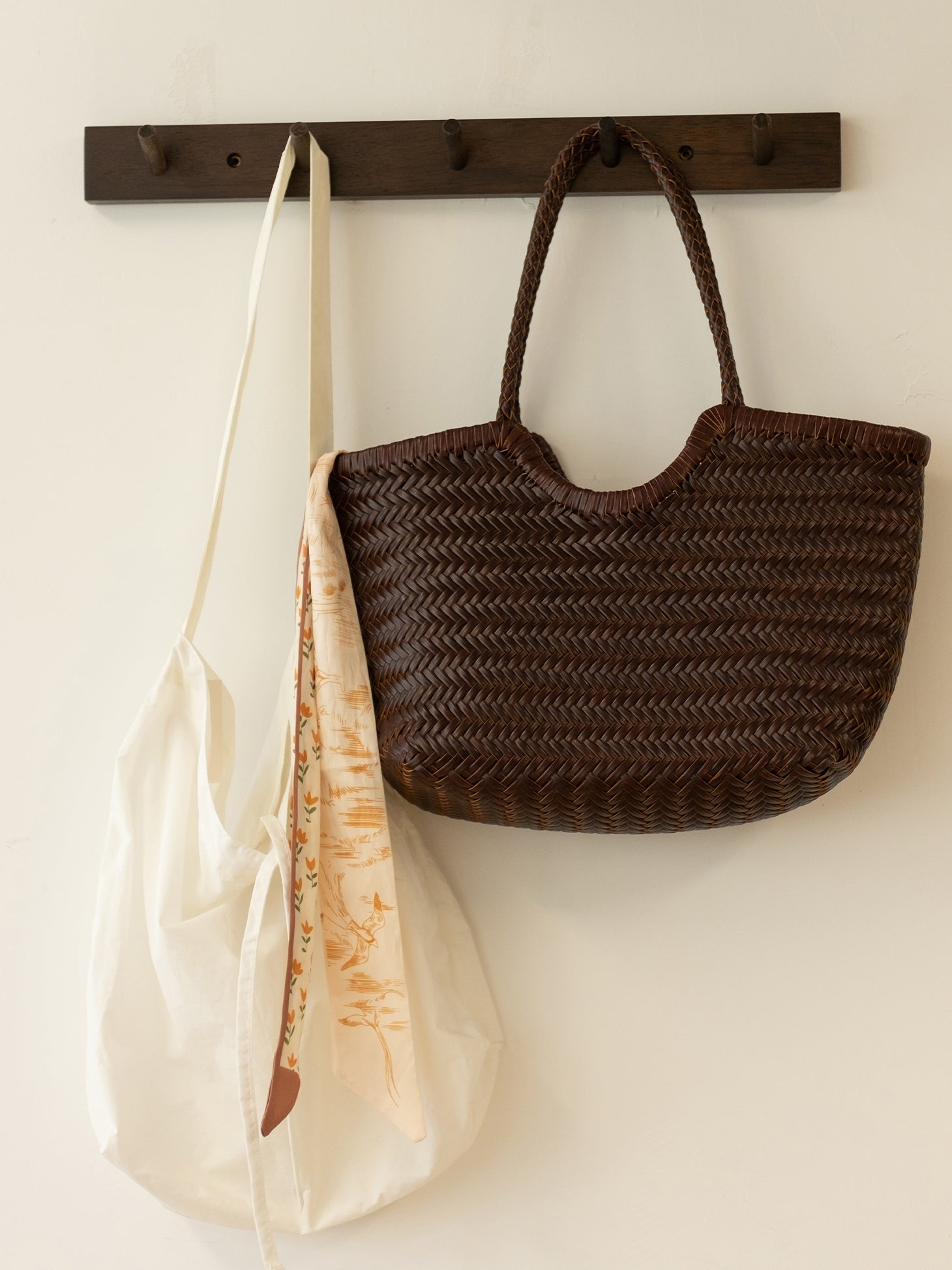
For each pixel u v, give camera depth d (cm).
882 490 60
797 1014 69
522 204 71
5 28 72
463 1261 68
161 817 63
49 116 72
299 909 59
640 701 60
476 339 71
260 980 62
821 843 70
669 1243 68
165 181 70
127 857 62
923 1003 69
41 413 71
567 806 61
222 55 72
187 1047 62
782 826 70
